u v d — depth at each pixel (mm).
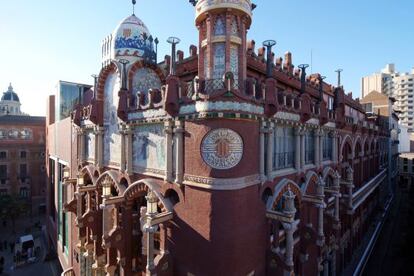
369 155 45688
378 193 52781
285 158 20391
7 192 62281
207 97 14773
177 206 17000
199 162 15656
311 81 31969
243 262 15383
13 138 63906
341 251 31141
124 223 20844
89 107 26578
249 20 17391
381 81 132000
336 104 29750
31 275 39312
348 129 33500
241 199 15297
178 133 16703
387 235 48156
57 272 39719
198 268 15609
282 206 19703
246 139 15656
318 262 24312
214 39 16438
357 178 38781
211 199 15117
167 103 16422
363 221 41250
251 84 15898
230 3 16031
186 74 23719
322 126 25031
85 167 27438
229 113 14664
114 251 22281
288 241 16766
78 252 29328
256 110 16156
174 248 17125
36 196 66062
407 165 93062
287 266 16609
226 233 14812
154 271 16188
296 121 20625
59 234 40000
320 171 24953
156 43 25891
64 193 34750
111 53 25188
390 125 64312
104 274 25062
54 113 47500
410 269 33656
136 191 19781
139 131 20750
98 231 24938
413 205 52062
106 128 24828
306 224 21422
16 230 56969
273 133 18891
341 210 29734
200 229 15555
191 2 18000
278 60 25406
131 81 22531
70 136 33094
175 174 17234
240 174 15250
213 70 16516
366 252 37031
